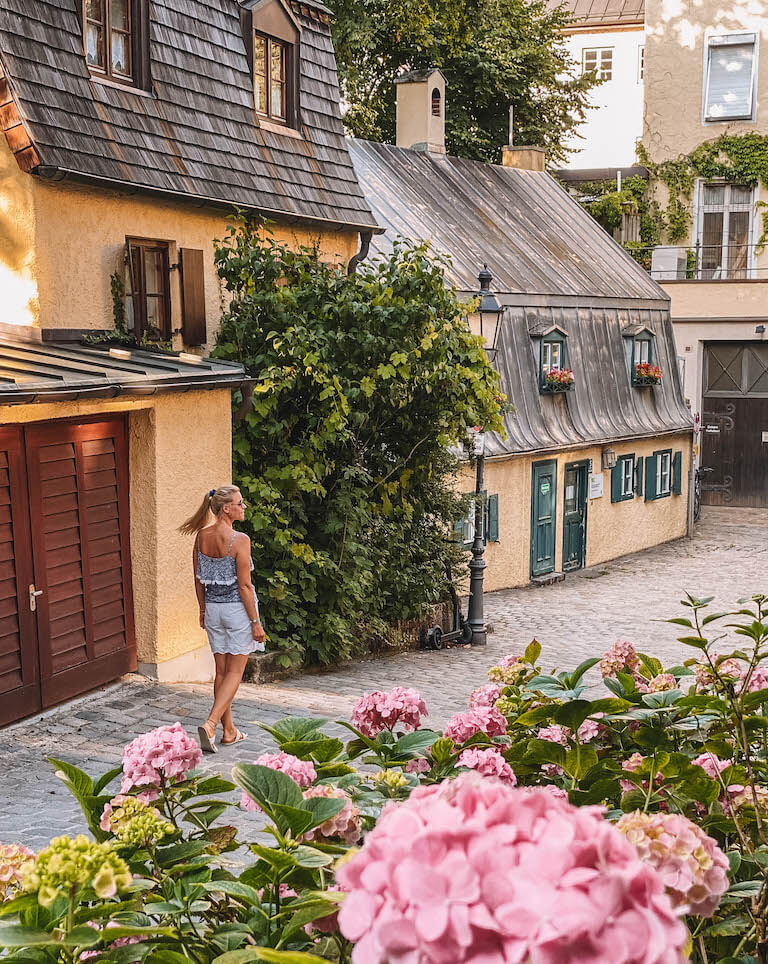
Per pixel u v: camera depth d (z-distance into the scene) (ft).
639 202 98.43
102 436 28.78
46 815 20.29
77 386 24.79
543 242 80.69
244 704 29.94
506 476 64.64
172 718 27.17
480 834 3.79
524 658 12.19
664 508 84.23
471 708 11.39
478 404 40.24
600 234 91.40
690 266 97.09
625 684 10.98
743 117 94.43
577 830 3.80
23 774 22.52
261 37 40.88
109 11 32.60
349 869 4.00
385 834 4.03
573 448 70.08
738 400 95.14
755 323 92.48
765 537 85.61
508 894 3.59
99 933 5.42
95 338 30.55
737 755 9.90
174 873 7.21
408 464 41.45
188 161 34.55
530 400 68.69
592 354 76.95
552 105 102.94
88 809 7.54
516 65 97.71
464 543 59.98
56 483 26.94
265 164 39.04
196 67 36.45
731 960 6.66
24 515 25.79
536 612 55.98
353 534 37.14
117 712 27.27
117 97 32.30
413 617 43.19
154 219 33.60
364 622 39.68
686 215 97.14
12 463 25.38
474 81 96.63
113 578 29.35
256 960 5.88
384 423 40.22
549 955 3.45
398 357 35.73
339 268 41.96
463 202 77.97
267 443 35.96
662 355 87.35
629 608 57.57
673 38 95.81
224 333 36.40
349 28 83.35
